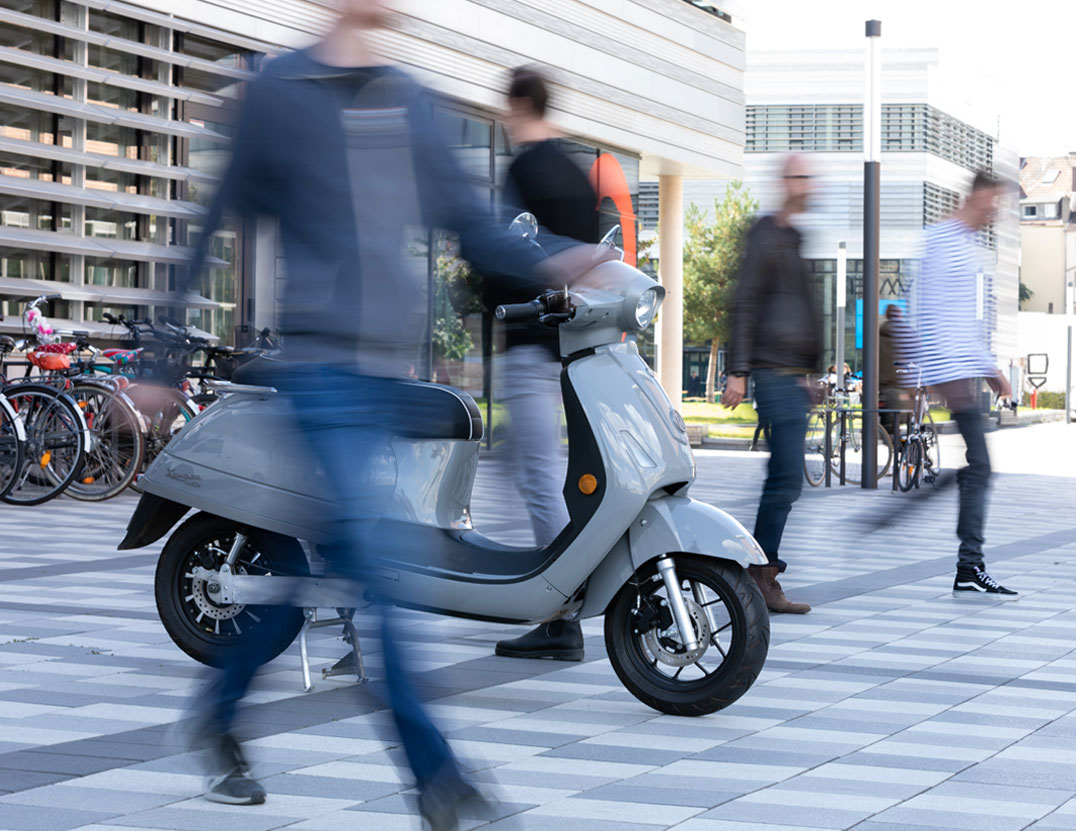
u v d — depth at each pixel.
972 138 62.94
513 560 5.04
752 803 3.80
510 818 3.57
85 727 4.44
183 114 15.13
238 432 4.99
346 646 5.83
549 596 4.91
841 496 15.33
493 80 17.80
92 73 14.02
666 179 24.73
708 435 29.09
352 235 3.31
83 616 6.46
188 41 15.08
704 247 50.00
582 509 4.89
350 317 3.32
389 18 3.42
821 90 57.31
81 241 14.21
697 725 4.73
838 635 6.55
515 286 5.80
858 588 8.16
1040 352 66.06
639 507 4.84
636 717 4.83
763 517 7.15
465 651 5.96
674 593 4.83
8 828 3.42
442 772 3.17
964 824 3.64
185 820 3.51
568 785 3.95
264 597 4.93
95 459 11.60
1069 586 8.41
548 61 18.98
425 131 3.41
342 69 3.34
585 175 6.03
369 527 3.31
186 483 5.01
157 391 3.56
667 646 4.92
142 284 14.97
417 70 3.51
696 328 50.50
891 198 56.44
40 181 13.75
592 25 20.05
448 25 16.89
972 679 5.56
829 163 57.12
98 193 14.40
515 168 6.00
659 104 21.94
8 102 13.40
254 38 14.75
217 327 12.19
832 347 56.88
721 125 23.89
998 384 8.09
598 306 4.97
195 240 3.36
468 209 3.51
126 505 11.60
